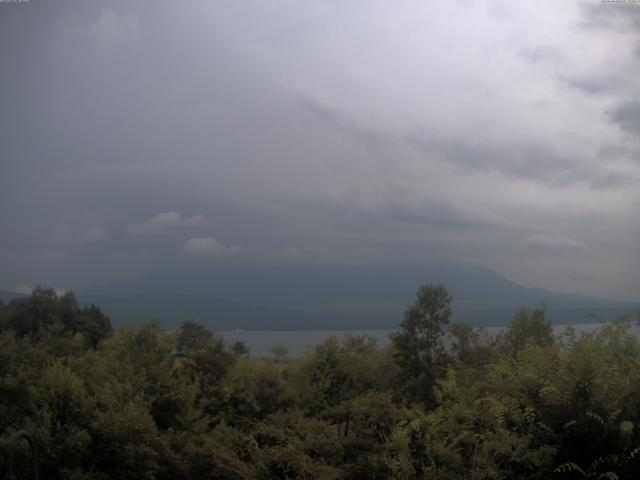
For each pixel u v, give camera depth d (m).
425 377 10.01
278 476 7.17
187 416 8.84
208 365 10.23
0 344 8.98
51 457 6.79
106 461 7.25
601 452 5.33
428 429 6.20
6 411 7.34
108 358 9.47
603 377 5.44
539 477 5.32
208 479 7.89
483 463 5.60
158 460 7.62
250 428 9.03
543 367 5.87
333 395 10.15
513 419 5.68
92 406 7.44
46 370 7.82
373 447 6.82
